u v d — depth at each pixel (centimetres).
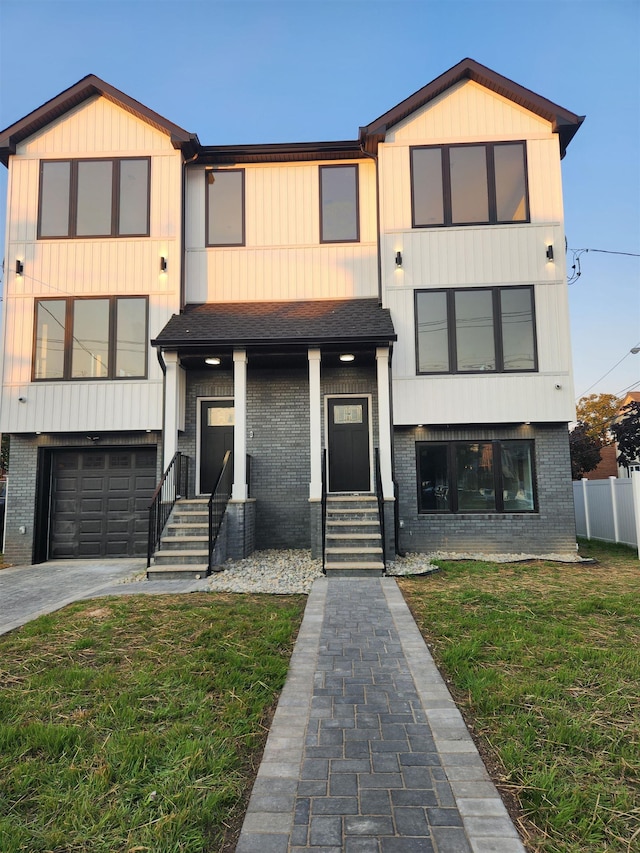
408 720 324
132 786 254
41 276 1052
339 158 1100
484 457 988
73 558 1050
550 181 1015
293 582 733
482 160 1029
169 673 394
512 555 933
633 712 328
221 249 1090
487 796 245
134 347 1038
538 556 920
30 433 1030
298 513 1030
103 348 1038
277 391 1062
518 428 978
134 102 1060
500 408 971
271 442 1049
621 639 464
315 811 235
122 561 1018
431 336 998
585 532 1300
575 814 231
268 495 1036
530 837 219
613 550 1046
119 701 348
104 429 1017
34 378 1030
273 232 1092
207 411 1068
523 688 358
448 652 432
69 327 1041
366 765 273
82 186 1072
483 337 993
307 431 1051
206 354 964
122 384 1025
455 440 988
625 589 662
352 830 222
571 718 319
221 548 874
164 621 537
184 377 1050
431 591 660
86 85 1066
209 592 679
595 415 3322
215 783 258
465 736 304
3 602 666
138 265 1052
